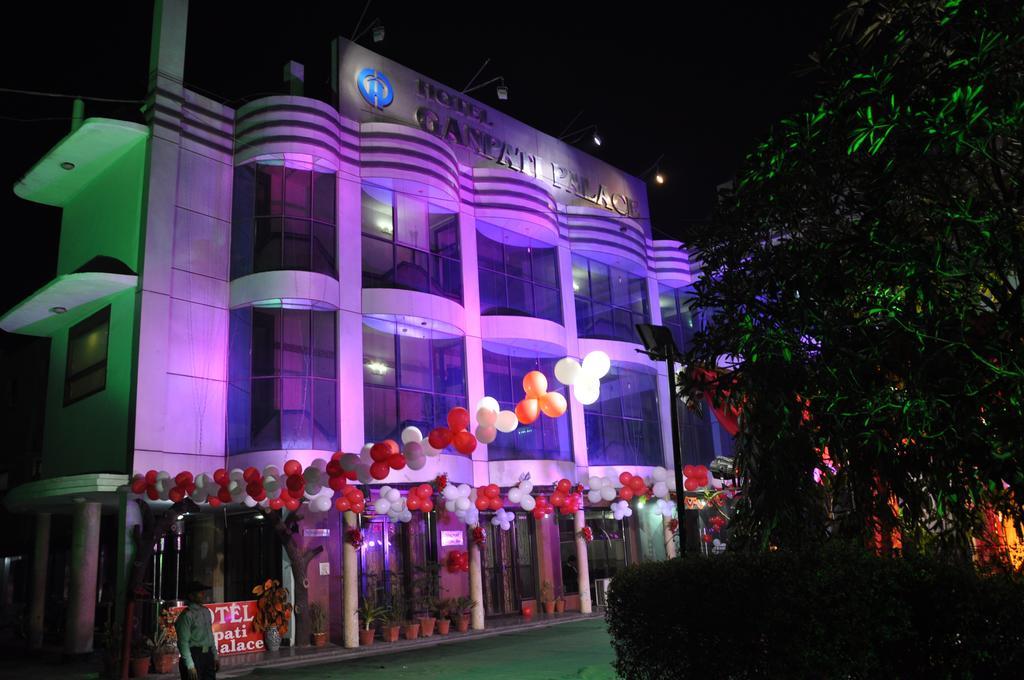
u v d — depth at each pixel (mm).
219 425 18281
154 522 16062
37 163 20016
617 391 27516
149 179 18266
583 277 27656
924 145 5000
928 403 4887
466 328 22797
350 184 20922
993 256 4840
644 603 6207
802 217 6066
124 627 14773
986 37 4781
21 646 20875
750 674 5305
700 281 6699
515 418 16672
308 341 19203
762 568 5426
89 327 19891
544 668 12852
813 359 5809
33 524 25484
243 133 19828
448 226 23641
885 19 5754
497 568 23453
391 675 13219
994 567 4949
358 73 22438
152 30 19672
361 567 19969
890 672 4711
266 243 19344
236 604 16609
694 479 20797
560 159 28109
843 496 6590
